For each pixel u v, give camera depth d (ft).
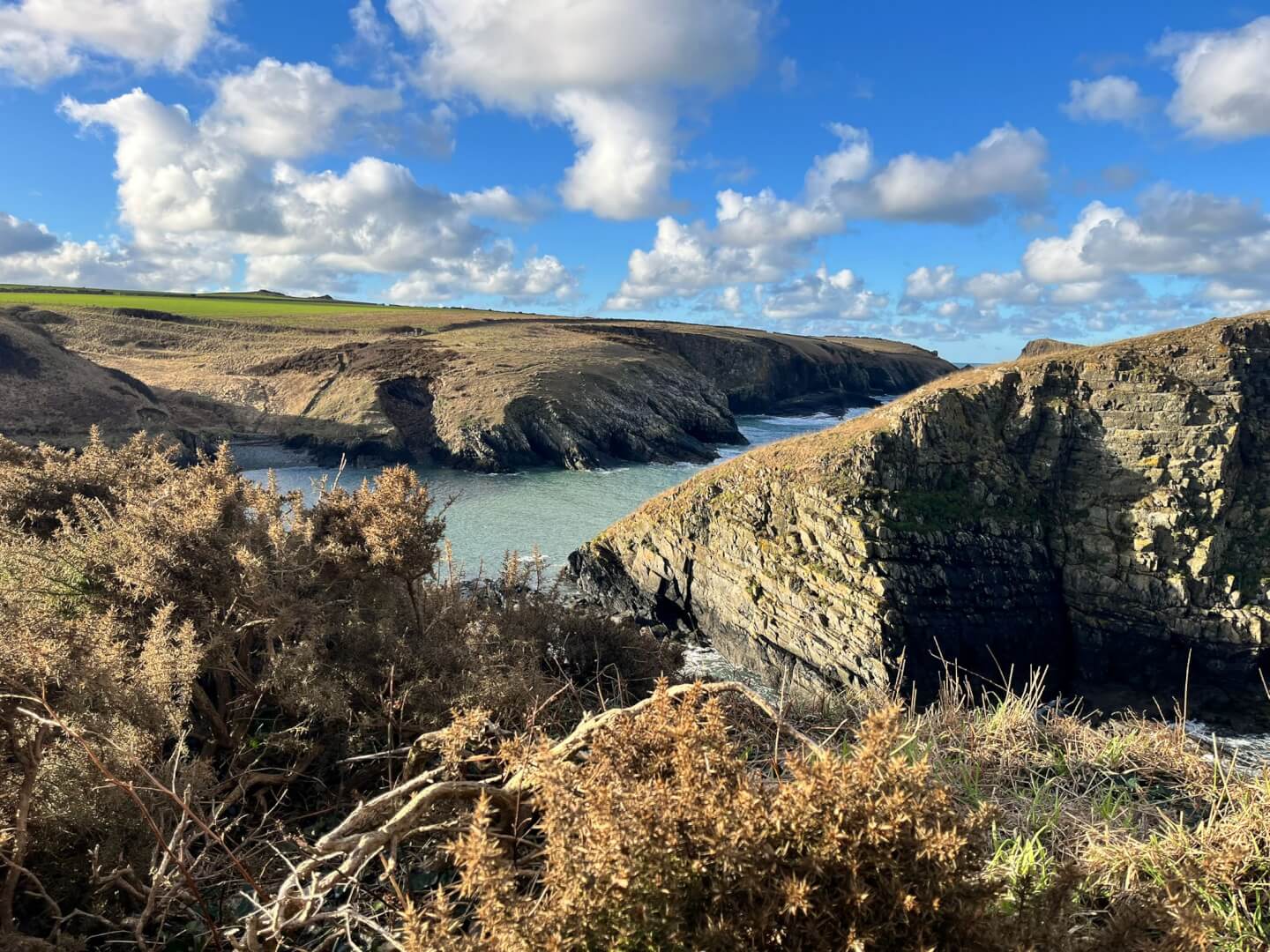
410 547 17.40
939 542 60.29
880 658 53.98
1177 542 61.00
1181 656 59.00
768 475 68.95
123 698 10.68
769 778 10.64
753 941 5.30
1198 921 6.02
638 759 7.29
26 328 166.61
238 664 14.85
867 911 5.39
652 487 131.75
